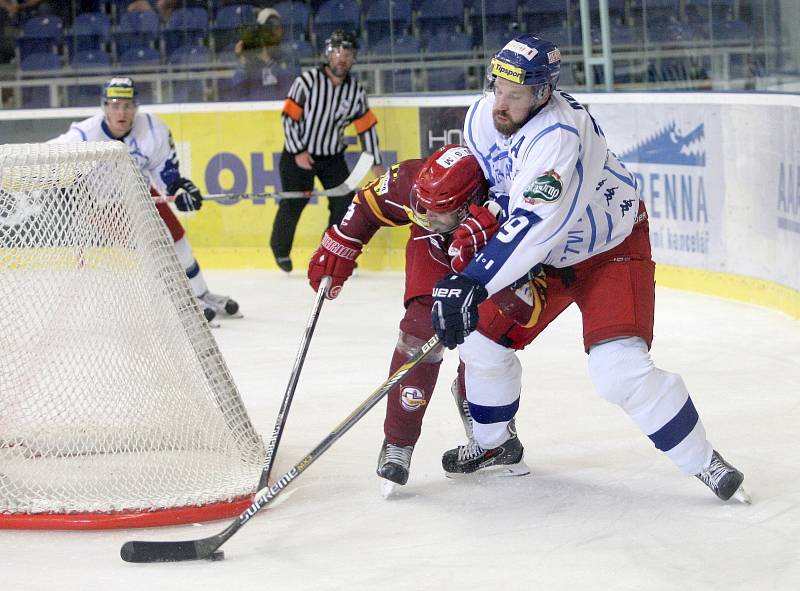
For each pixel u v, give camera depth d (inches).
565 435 348.8
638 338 270.4
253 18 730.8
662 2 608.7
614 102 598.2
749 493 287.4
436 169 268.5
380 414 381.4
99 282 311.1
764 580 234.7
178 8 746.2
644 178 593.6
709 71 595.8
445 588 236.1
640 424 273.4
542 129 253.3
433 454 334.3
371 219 296.5
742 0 568.4
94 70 765.3
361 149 698.2
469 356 287.4
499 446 308.2
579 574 241.1
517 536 265.3
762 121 516.7
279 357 474.3
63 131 749.9
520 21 674.8
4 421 307.4
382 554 256.7
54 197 307.1
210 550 253.3
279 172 684.1
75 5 766.5
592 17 638.5
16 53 775.1
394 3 705.6
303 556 256.7
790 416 358.9
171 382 312.8
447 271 288.2
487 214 263.1
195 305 318.3
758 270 533.3
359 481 310.3
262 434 360.5
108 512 278.1
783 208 508.1
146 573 248.8
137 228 310.2
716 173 550.0
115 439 314.8
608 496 290.8
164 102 750.5
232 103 712.4
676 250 582.9
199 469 306.3
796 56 531.2
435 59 701.9
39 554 261.9
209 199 588.4
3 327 309.0
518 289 269.3
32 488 294.2
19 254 308.3
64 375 326.3
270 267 716.0
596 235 272.1
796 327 487.2
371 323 537.6
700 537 259.4
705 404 378.0
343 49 630.5
